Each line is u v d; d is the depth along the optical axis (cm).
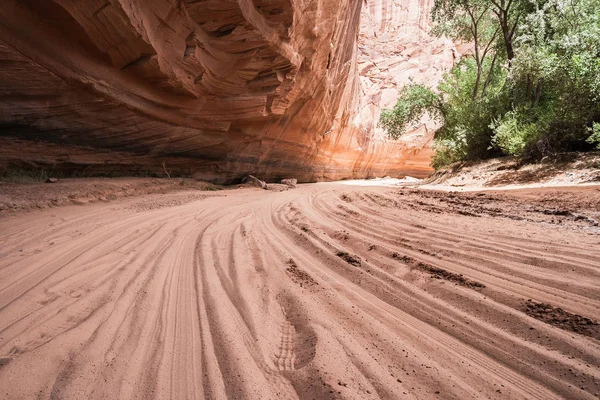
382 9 4053
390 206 781
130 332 204
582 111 1054
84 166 1034
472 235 436
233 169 1781
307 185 2030
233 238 501
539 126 1196
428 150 3931
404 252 386
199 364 173
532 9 1584
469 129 1664
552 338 189
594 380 153
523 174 1114
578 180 877
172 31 928
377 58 4022
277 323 226
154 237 485
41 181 861
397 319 226
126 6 752
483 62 2170
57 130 905
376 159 3697
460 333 205
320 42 1555
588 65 1012
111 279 298
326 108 2275
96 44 818
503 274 294
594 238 389
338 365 167
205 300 259
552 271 290
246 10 1001
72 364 165
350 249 423
